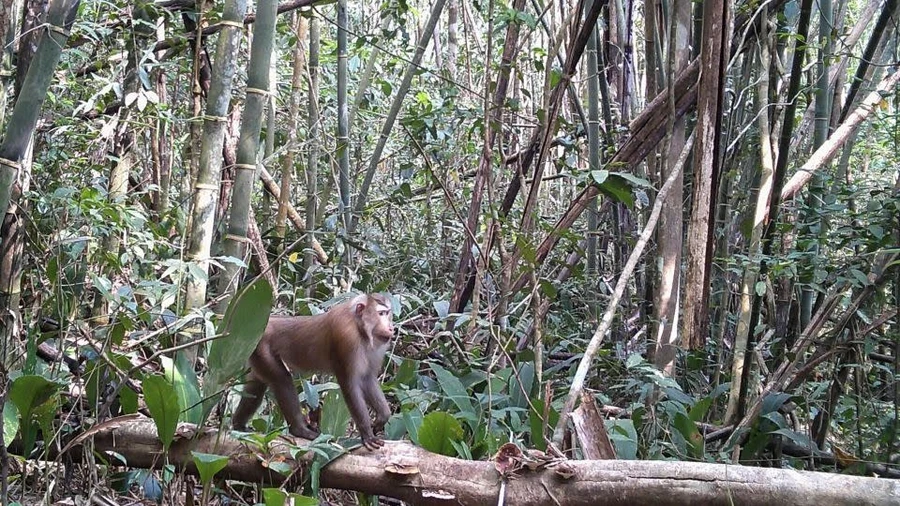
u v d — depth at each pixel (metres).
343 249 8.34
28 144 4.67
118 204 5.11
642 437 5.70
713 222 5.46
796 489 3.92
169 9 7.19
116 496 4.87
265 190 9.62
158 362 5.50
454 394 5.35
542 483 4.21
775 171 6.33
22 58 5.06
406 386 5.67
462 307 7.49
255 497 4.64
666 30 7.32
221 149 5.29
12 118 4.41
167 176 7.79
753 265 6.01
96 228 5.38
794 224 6.86
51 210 5.55
